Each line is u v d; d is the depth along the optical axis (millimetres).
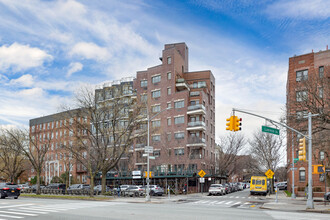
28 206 21891
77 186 51125
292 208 22703
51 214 16875
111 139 55281
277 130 21859
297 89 31703
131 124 41344
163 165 61094
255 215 17000
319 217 16484
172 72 66875
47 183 81125
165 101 66812
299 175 46375
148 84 70000
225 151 67125
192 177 54938
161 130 62031
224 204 27969
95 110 38062
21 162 62562
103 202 27859
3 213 17312
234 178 111438
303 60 46812
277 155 60250
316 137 30594
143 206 22516
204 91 69000
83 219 14805
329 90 28953
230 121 20281
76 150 41406
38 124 86625
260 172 59750
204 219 14820
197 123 62125
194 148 62438
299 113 32688
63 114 39125
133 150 64812
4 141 49875
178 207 21828
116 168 60656
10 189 30906
